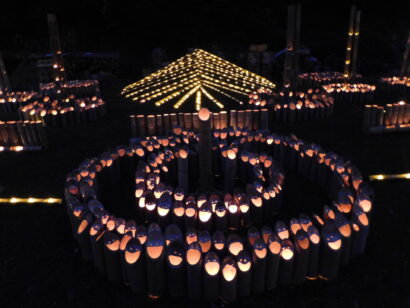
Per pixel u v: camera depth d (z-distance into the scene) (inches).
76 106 463.2
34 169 299.6
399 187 241.8
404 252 173.8
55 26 453.4
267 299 145.3
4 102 573.6
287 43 444.8
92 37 1174.3
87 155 333.7
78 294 151.9
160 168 245.3
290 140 272.2
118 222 163.6
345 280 154.9
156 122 343.6
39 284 158.7
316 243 146.7
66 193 189.0
